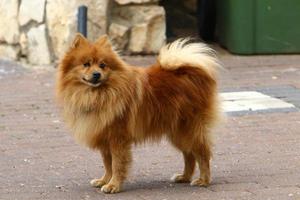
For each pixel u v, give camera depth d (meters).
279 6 15.75
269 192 8.05
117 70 8.03
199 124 8.34
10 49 15.42
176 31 17.56
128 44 15.55
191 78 8.38
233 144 10.27
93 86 7.93
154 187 8.40
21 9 15.22
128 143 8.16
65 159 9.72
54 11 14.89
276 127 11.11
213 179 8.66
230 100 12.55
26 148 10.29
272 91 13.14
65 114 8.23
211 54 10.73
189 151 8.43
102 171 9.14
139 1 15.48
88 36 14.98
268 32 15.83
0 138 10.83
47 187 8.48
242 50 15.87
